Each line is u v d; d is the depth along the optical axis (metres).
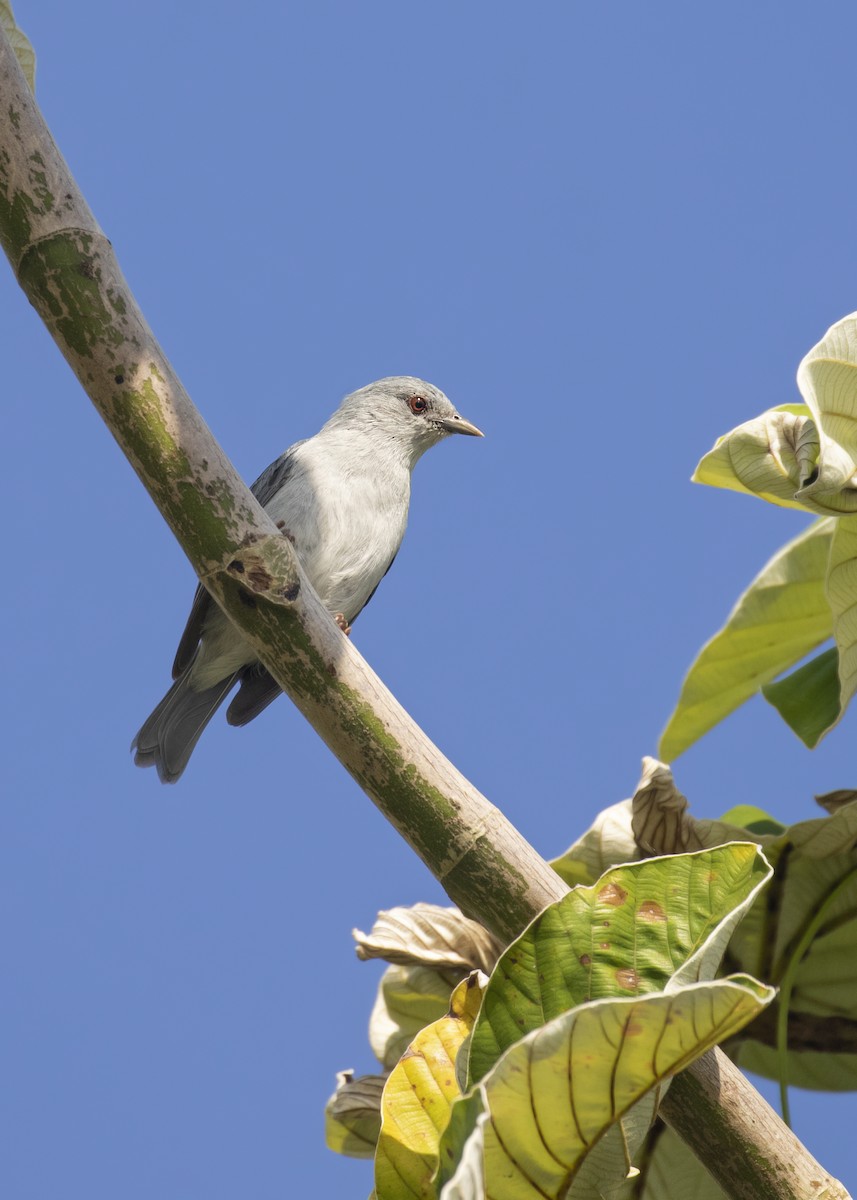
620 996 4.28
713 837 6.44
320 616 5.18
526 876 5.04
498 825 5.11
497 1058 4.27
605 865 6.57
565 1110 3.91
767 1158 4.52
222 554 5.18
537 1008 4.31
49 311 5.24
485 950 6.38
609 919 4.39
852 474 5.63
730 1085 4.60
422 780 5.10
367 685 5.20
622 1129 4.02
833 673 7.38
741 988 3.62
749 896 4.25
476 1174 3.37
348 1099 6.28
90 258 5.24
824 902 6.61
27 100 5.29
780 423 6.43
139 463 5.25
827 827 6.41
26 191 5.22
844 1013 6.84
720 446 6.49
